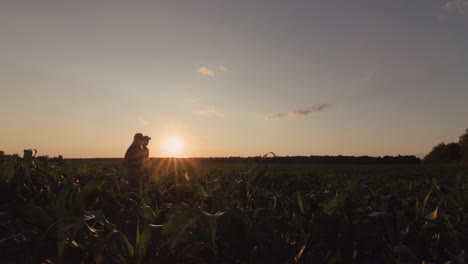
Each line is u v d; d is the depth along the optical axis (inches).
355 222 83.4
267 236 92.0
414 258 70.6
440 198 100.3
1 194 144.5
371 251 83.7
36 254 90.7
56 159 225.1
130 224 161.8
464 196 101.7
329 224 80.3
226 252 84.4
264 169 137.3
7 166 154.0
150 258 80.0
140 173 309.1
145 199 181.0
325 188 154.8
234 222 84.4
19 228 102.3
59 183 157.2
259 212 102.7
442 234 79.7
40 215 94.8
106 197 152.8
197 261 86.4
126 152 309.0
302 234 96.3
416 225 85.9
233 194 141.2
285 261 85.7
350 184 97.7
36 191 153.6
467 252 74.8
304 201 116.0
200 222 99.5
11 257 93.4
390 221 84.0
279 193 127.4
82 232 106.5
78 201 99.3
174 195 251.3
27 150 163.2
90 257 88.7
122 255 81.9
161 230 78.8
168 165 489.4
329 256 81.1
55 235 92.4
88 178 314.3
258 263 83.4
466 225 88.3
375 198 132.0
